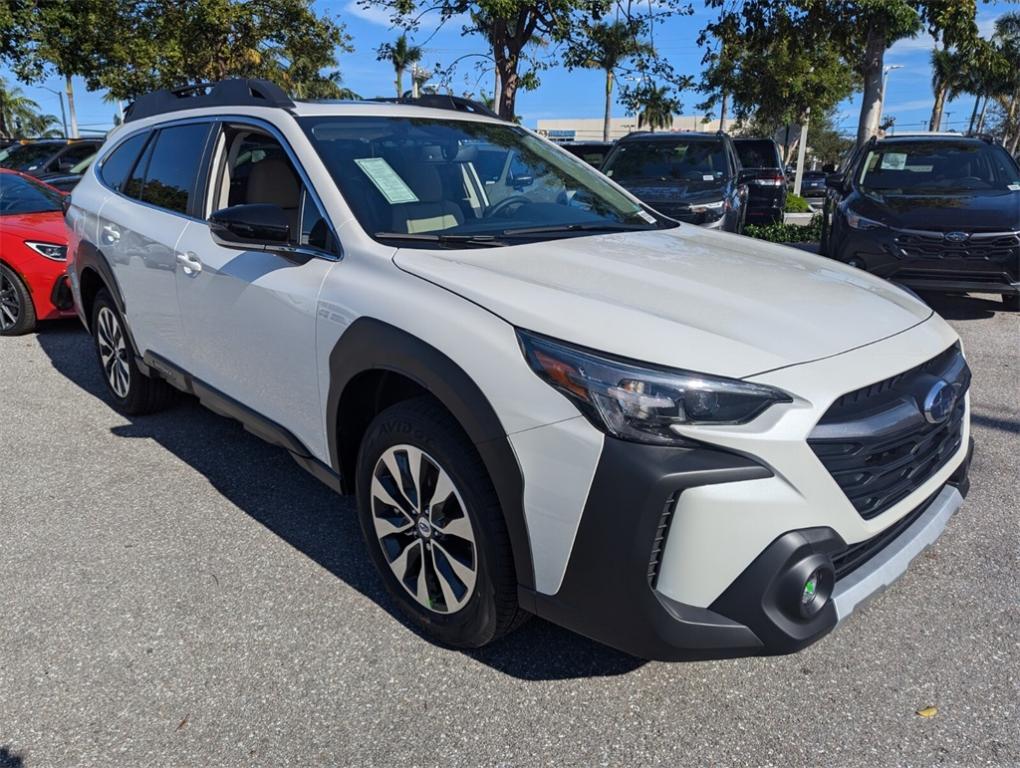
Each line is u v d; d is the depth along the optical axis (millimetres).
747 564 2053
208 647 2711
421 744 2291
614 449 2047
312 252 2963
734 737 2314
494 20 11211
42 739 2307
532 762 2229
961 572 3129
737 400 2043
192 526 3525
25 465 4168
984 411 4891
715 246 3248
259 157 3439
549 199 3570
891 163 8031
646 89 12922
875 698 2465
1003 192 7195
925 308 2865
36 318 6762
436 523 2541
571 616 2213
